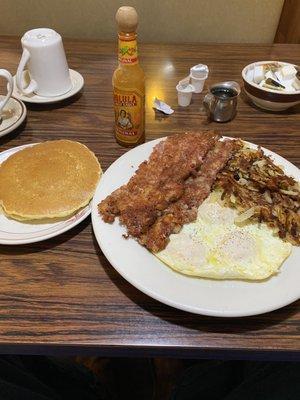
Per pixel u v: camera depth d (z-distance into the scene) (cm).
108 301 33
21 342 30
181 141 47
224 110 55
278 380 38
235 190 42
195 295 31
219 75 68
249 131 55
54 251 38
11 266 36
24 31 100
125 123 48
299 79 58
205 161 45
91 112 58
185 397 47
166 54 74
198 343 30
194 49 76
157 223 37
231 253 35
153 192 40
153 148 47
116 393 62
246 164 46
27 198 40
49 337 30
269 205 41
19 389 36
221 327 31
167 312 32
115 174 43
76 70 69
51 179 42
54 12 96
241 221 39
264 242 37
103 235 36
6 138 53
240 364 48
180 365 67
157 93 62
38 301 33
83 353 31
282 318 32
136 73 44
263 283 33
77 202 40
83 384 51
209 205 41
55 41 56
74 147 47
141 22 96
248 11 94
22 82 58
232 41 100
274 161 47
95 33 99
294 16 101
